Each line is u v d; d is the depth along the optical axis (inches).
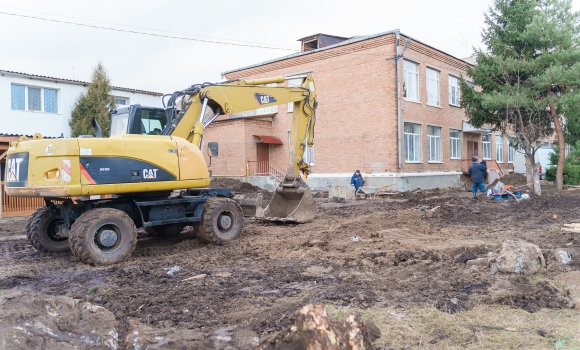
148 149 347.9
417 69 952.3
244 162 1058.1
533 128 756.0
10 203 644.1
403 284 238.8
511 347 161.2
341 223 471.2
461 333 174.1
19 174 329.1
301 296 226.5
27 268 315.0
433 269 268.4
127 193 350.3
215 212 383.6
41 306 155.6
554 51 772.0
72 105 953.5
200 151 385.1
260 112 1112.2
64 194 312.2
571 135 1083.9
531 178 874.8
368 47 897.5
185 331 173.0
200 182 377.4
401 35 874.8
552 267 259.6
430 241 354.3
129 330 182.9
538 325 180.4
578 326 177.3
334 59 952.3
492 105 793.6
